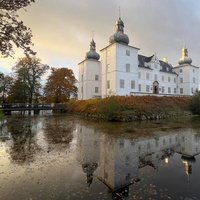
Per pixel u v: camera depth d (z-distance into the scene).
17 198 5.23
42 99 54.50
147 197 5.27
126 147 11.23
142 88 49.59
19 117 31.94
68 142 12.48
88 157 9.20
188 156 9.53
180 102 37.16
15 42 7.29
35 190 5.70
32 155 9.43
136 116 26.89
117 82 39.69
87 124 22.14
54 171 7.31
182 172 7.28
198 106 36.22
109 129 18.17
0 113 23.97
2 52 7.23
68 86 52.03
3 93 51.78
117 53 40.09
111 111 26.39
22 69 47.28
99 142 12.52
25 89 47.16
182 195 5.37
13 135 14.88
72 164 8.15
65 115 36.38
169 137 14.23
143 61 53.34
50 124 22.05
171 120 26.62
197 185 6.05
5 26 6.99
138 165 8.13
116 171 7.39
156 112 29.88
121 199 5.16
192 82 60.81
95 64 51.81
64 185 6.07
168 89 58.00
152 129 18.14
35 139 13.37
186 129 18.11
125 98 29.97
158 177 6.77
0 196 5.33
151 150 10.62
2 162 8.35
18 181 6.36
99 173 7.15
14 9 7.12
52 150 10.42
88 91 50.44
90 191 5.66
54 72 52.66
